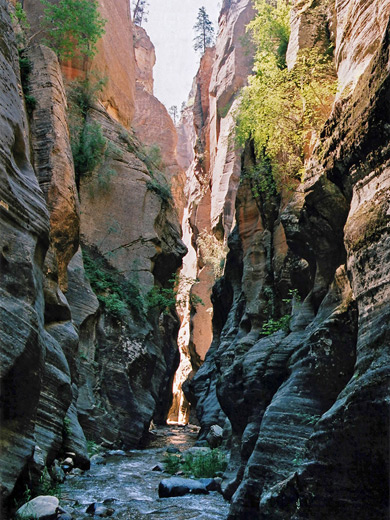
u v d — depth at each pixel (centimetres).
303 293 991
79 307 1719
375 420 485
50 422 1079
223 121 3884
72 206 1435
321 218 816
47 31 2228
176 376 4575
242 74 3847
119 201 2269
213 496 976
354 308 671
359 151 655
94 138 2231
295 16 1284
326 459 525
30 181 862
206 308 3525
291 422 693
